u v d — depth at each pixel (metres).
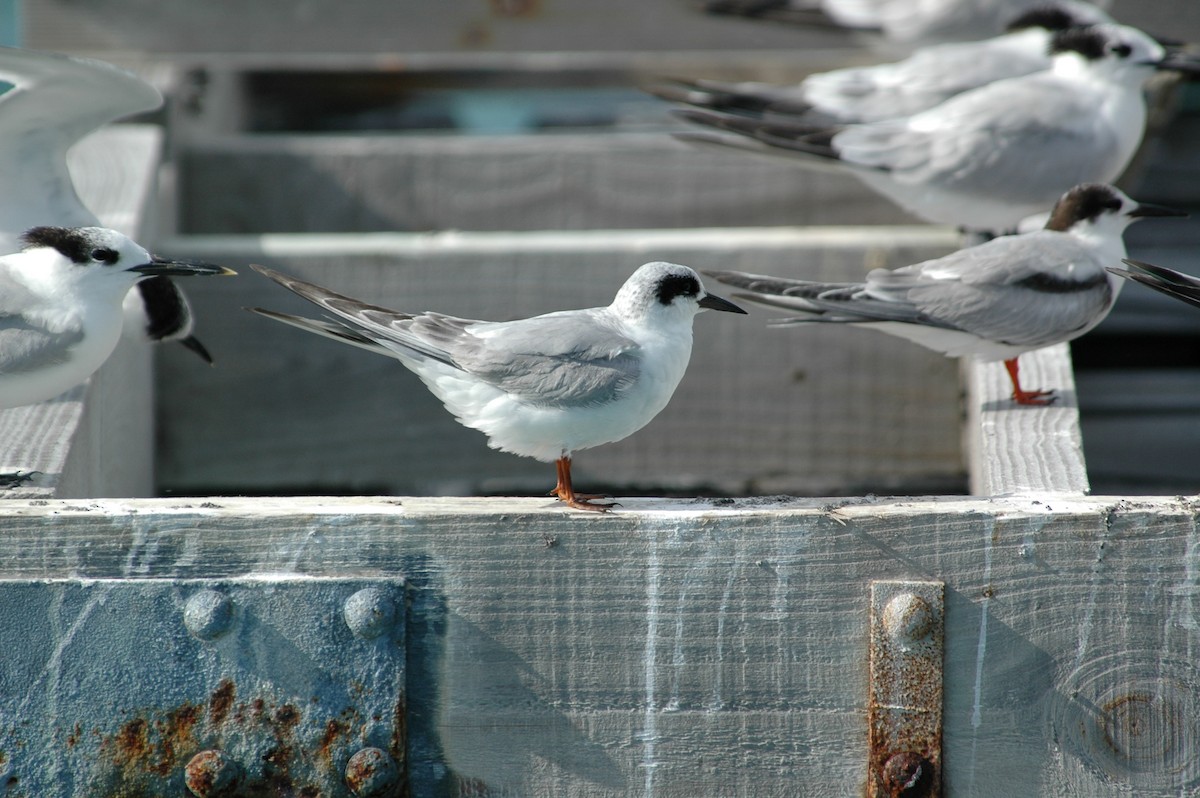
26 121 10.00
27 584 6.86
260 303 11.94
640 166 13.99
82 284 8.45
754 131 12.98
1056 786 7.02
